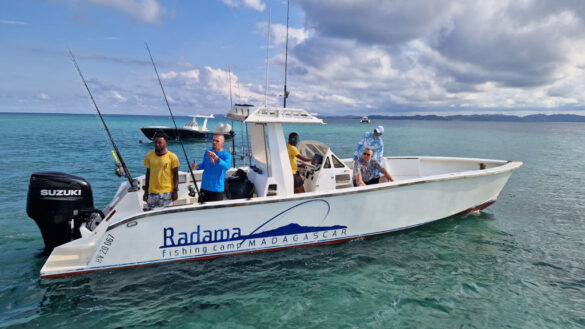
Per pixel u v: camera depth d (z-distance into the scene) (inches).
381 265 174.4
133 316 127.2
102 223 162.9
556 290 154.8
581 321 131.1
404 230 216.8
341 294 146.8
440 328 125.1
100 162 526.3
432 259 182.9
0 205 270.7
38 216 156.9
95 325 121.3
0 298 134.6
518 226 241.4
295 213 179.0
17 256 173.5
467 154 753.0
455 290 152.5
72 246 155.7
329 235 191.8
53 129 1397.6
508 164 256.5
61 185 158.6
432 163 309.0
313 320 128.5
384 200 199.0
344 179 212.7
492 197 247.1
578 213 275.6
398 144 1049.5
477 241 209.8
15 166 466.6
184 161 598.5
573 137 1781.5
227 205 163.8
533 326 127.7
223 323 125.2
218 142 172.9
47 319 123.1
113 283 147.5
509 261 183.8
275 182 184.5
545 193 348.8
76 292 140.2
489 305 141.3
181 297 140.7
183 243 161.9
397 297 145.5
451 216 237.9
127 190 185.8
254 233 174.1
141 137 1112.8
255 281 155.2
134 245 154.0
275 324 125.3
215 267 165.3
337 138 1230.3
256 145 203.3
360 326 125.3
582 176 454.3
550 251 198.5
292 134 208.1
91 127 1657.2
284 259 176.7
